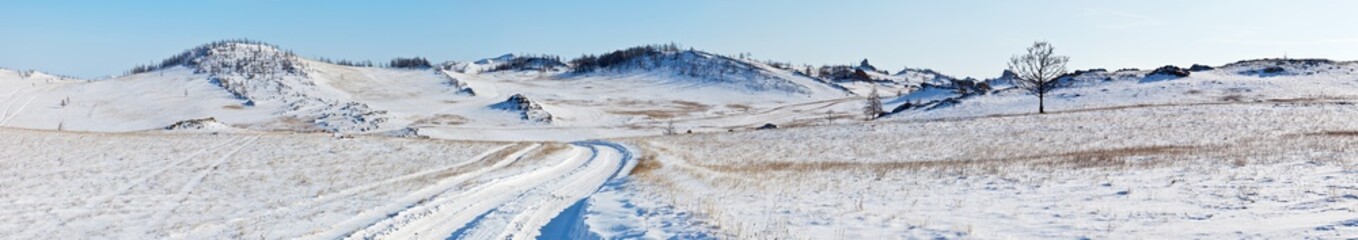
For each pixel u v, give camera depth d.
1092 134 41.53
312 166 33.41
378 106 150.50
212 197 22.31
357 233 15.59
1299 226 9.82
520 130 111.94
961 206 14.30
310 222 17.11
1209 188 14.72
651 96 196.25
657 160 40.31
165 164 32.62
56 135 43.16
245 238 15.05
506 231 15.52
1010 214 12.77
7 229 16.25
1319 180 14.84
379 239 14.82
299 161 35.38
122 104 151.50
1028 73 64.44
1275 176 16.09
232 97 154.50
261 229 16.14
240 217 17.92
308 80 187.25
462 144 47.69
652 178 26.69
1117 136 39.59
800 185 20.88
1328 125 38.06
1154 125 43.72
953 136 45.75
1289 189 13.71
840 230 11.61
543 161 38.34
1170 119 46.34
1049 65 62.41
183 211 19.05
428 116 129.12
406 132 100.31
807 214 13.77
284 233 15.64
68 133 45.12
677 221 13.43
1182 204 12.76
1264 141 30.83
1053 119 51.34
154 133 48.25
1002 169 22.89
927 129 51.09
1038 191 16.34
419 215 17.84
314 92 171.12
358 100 163.75
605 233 12.93
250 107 142.25
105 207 19.67
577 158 42.84
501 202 20.70
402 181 27.61
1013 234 10.62
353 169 32.53
